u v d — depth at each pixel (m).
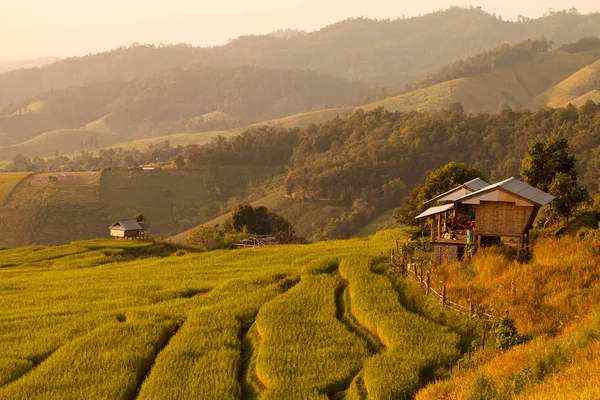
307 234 141.12
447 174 50.97
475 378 17.56
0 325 30.98
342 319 28.44
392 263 35.25
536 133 149.00
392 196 145.25
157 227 160.62
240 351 25.84
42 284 42.47
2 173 183.38
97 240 71.38
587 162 126.06
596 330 19.42
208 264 47.47
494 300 25.83
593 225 38.00
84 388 22.22
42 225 149.50
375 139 182.75
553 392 15.12
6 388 22.52
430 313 26.92
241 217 97.19
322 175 151.38
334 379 21.45
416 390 19.69
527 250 31.86
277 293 33.91
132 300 35.44
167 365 23.77
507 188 32.38
